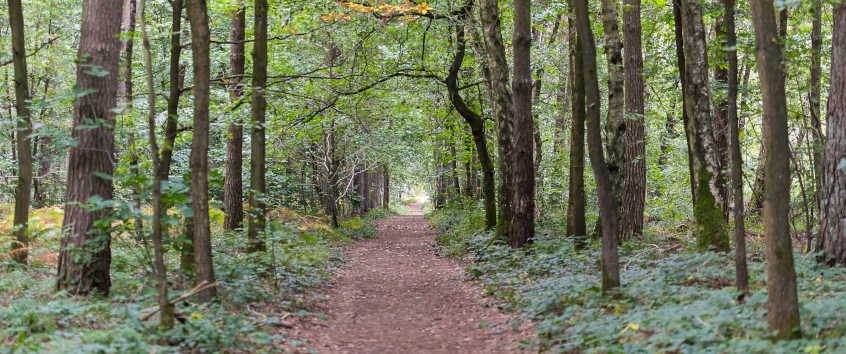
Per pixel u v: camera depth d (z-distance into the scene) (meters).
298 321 6.30
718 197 7.46
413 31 14.84
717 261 6.74
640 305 5.50
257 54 8.39
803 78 10.74
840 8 6.42
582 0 5.81
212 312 5.54
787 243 3.86
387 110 17.36
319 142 18.62
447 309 7.40
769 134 3.85
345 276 10.53
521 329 5.80
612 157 9.73
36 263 7.42
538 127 17.83
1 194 17.45
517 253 10.05
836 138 6.45
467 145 18.09
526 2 10.43
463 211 18.28
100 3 5.93
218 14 13.51
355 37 13.25
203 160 5.82
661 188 18.55
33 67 15.79
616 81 9.59
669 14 12.17
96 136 5.94
